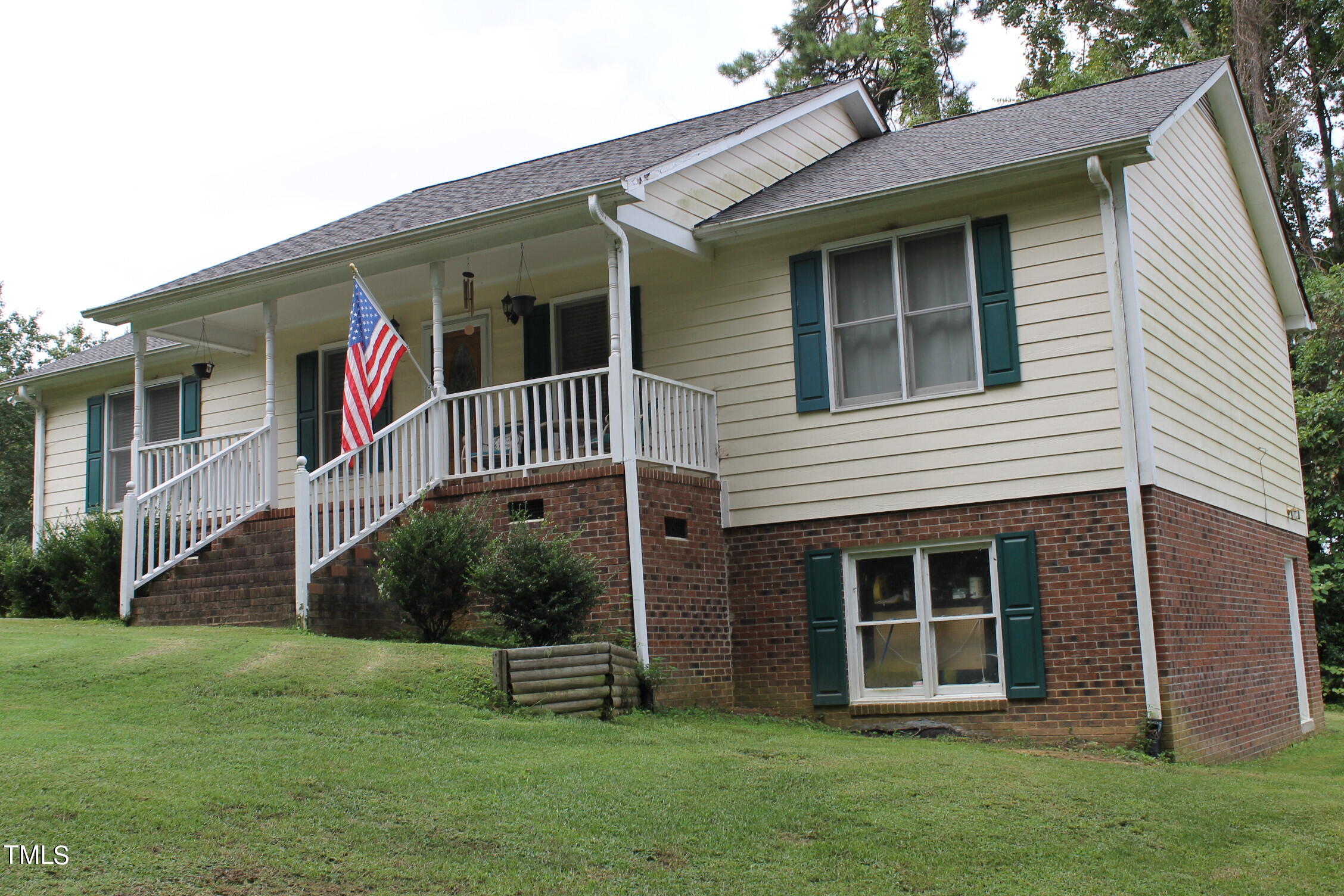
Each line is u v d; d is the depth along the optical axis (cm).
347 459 1266
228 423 1858
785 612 1283
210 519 1505
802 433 1299
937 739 1140
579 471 1224
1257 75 2805
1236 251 1548
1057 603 1152
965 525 1203
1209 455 1311
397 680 1000
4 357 3584
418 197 1791
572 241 1381
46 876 586
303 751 812
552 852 673
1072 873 689
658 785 796
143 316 1599
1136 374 1138
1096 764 972
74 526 1662
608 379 1453
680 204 1334
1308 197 3062
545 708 996
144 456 1653
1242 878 698
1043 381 1181
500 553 1128
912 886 662
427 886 619
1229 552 1334
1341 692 2088
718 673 1277
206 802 695
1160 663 1102
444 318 1609
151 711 912
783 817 751
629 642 1175
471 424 1506
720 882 653
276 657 1048
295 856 637
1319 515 2212
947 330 1246
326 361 1750
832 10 3562
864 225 1288
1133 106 1314
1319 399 2209
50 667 1022
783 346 1323
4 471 3431
